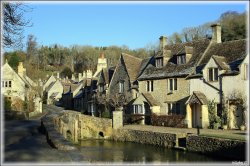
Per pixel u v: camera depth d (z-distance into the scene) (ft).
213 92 104.83
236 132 87.25
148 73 134.00
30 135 65.98
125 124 128.57
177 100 118.73
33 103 140.56
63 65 362.33
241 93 95.81
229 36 177.88
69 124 111.04
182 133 86.74
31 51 281.74
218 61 103.91
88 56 344.90
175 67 123.75
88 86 197.16
